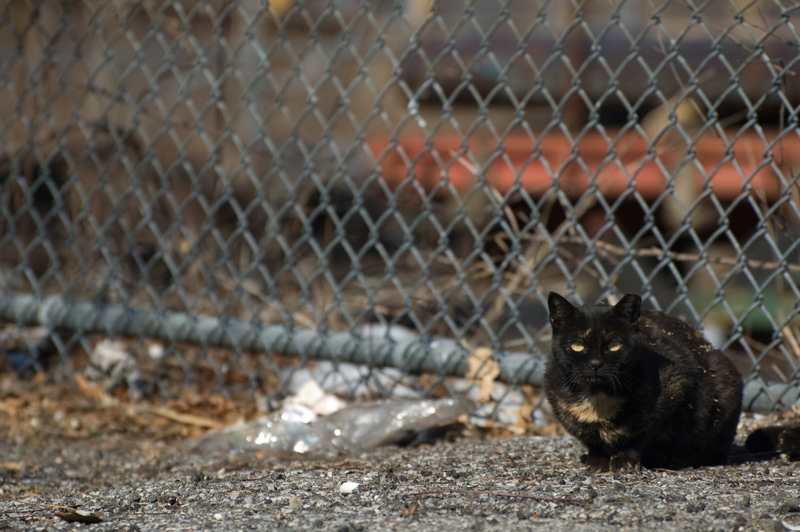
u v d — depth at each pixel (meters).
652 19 7.45
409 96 8.45
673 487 5.46
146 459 7.91
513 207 10.61
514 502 5.13
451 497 5.30
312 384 9.02
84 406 9.72
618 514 4.82
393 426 7.91
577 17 7.71
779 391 7.61
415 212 11.46
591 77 10.92
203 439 8.28
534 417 8.61
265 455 7.73
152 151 9.78
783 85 7.54
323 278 11.55
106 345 10.28
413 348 8.66
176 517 5.15
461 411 8.05
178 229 11.59
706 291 10.47
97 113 12.87
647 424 5.94
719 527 4.53
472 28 11.44
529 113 11.19
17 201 12.32
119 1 10.77
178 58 12.88
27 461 8.01
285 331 9.20
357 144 8.80
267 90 13.61
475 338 9.45
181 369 10.61
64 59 12.70
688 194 10.19
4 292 10.63
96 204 11.70
